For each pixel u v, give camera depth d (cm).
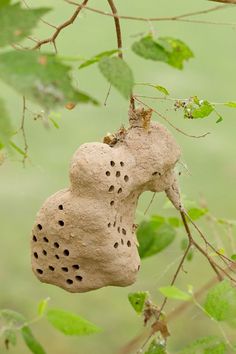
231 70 388
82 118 349
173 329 219
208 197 305
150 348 136
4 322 124
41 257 131
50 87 102
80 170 127
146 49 119
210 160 325
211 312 125
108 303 253
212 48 409
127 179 130
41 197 305
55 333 239
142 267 254
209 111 133
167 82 364
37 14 106
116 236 129
